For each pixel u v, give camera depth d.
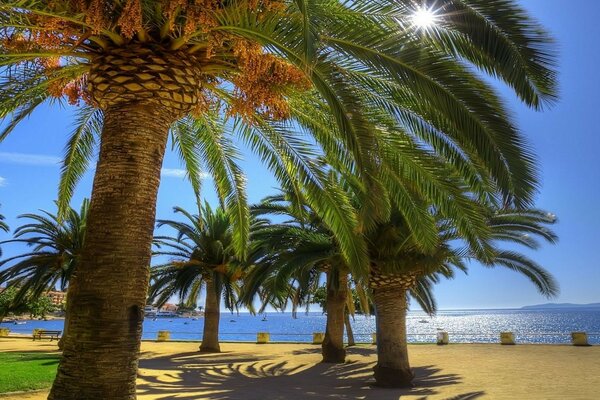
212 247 26.53
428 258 13.23
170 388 12.82
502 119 5.45
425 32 5.43
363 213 6.47
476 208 8.36
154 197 5.58
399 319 13.94
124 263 5.17
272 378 15.32
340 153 8.53
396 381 13.30
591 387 11.95
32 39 6.17
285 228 17.30
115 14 5.64
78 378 4.82
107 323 4.96
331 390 12.70
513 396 10.95
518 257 14.31
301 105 8.24
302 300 23.61
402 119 7.09
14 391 10.51
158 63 5.76
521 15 4.81
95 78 5.80
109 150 5.50
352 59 6.48
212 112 9.06
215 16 5.59
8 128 8.34
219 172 10.51
